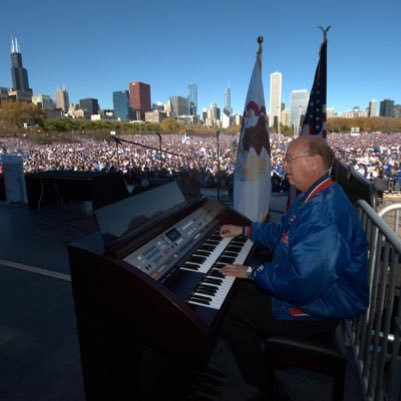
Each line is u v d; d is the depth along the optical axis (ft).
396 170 47.55
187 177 8.34
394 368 4.71
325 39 12.92
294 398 6.08
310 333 5.16
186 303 4.58
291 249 4.44
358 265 4.72
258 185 13.88
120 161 77.56
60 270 12.33
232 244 6.90
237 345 5.76
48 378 6.74
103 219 4.58
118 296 4.39
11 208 23.80
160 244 5.48
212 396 6.12
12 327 8.61
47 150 98.53
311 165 4.92
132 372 5.43
